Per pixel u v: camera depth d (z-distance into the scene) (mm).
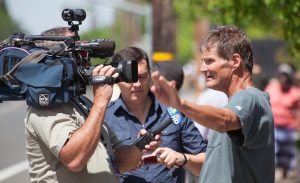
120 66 7367
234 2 14211
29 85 7211
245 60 7375
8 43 7594
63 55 7410
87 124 7113
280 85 22141
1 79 7285
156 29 20734
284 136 21766
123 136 9289
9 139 32406
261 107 7184
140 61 9266
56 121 7301
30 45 7535
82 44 7520
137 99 9289
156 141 8211
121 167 8297
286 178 21828
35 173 7457
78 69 7395
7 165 24375
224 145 7266
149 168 9109
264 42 32531
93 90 7348
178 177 9297
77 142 7043
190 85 57938
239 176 7258
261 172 7340
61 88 7258
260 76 23344
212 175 7332
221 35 7359
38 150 7418
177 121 9391
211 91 13375
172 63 11258
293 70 26531
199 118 6539
